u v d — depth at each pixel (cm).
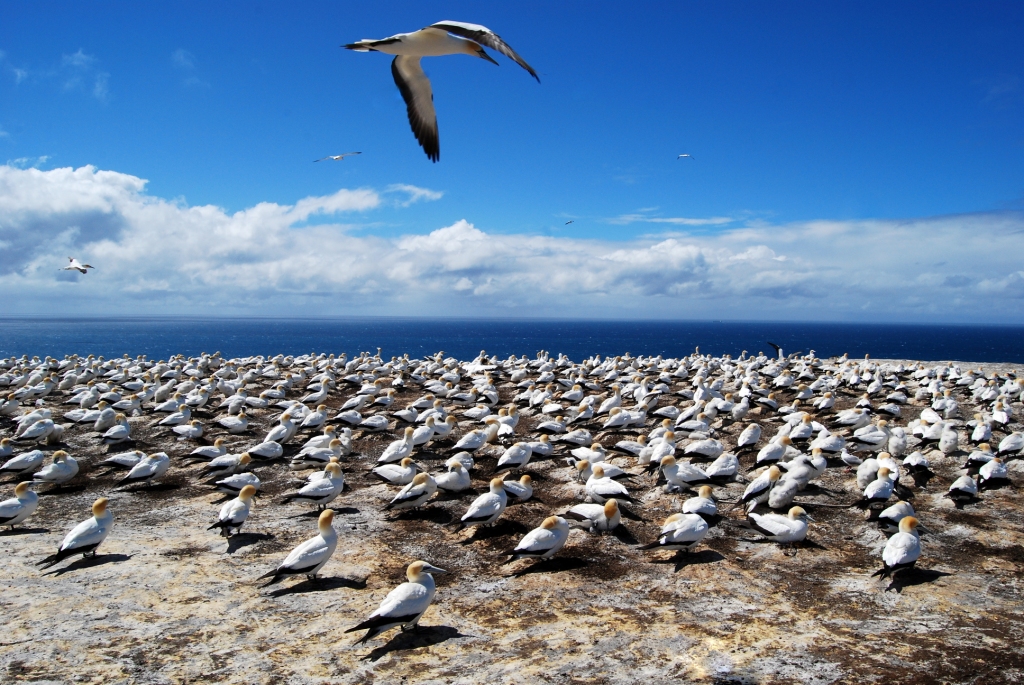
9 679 823
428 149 714
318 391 2836
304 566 1098
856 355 14488
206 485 1722
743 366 4081
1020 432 2234
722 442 2152
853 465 1825
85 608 1023
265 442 1891
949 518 1466
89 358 4091
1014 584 1128
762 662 861
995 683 809
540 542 1195
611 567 1205
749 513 1344
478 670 855
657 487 1670
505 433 2144
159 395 2856
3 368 3856
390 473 1631
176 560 1223
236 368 3981
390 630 969
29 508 1386
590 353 14688
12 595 1067
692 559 1234
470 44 654
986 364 4700
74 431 2294
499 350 15575
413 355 13600
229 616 1005
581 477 1689
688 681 818
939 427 1986
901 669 841
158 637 938
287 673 848
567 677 834
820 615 1004
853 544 1319
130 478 1648
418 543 1325
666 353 15212
